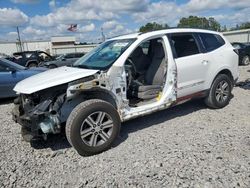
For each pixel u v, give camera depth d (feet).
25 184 10.92
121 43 15.33
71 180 11.01
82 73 13.19
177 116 17.84
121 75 13.89
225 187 9.71
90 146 12.71
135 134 15.20
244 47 50.03
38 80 13.55
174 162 11.68
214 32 18.84
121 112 14.02
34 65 66.59
